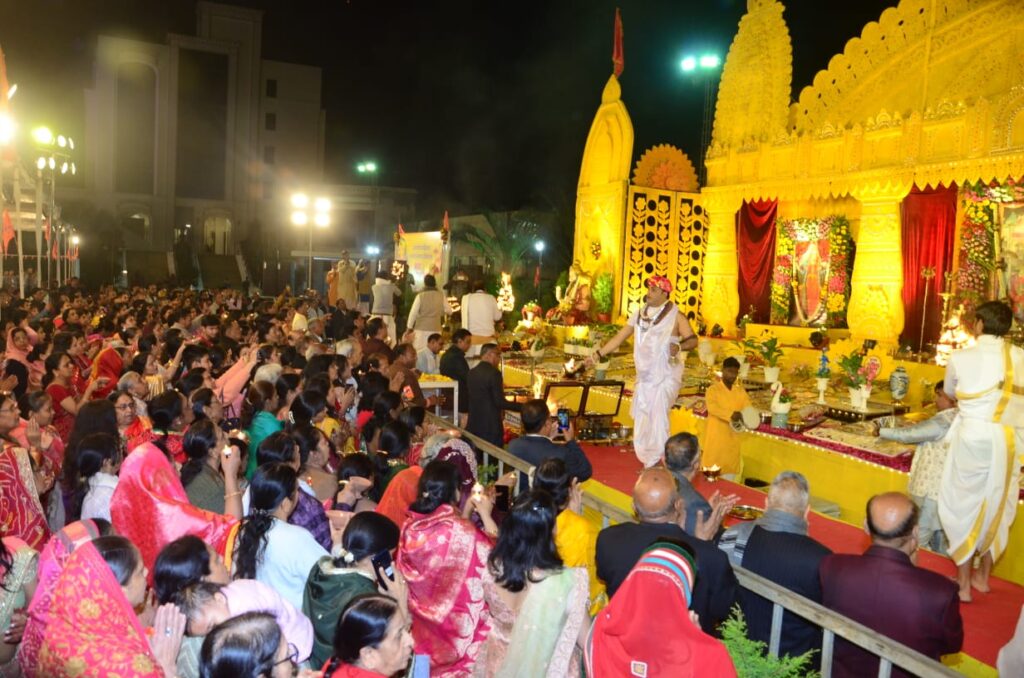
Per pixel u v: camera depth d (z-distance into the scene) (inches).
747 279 733.9
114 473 187.9
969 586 231.0
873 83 617.6
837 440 376.5
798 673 143.9
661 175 758.5
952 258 572.1
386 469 214.5
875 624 140.7
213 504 195.9
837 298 668.1
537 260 1344.7
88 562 117.9
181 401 224.5
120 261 1942.7
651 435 344.2
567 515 169.3
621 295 734.5
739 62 721.6
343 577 141.9
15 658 135.1
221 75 2107.5
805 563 158.2
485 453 286.5
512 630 130.2
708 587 143.7
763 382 518.0
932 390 482.9
